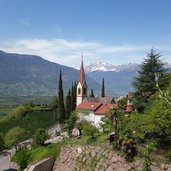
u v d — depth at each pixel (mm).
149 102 70438
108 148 67625
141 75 74312
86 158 70688
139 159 60156
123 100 82062
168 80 71875
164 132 59844
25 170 76062
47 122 150750
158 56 74250
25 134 131750
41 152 84250
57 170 76812
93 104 111875
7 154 107250
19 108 174875
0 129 152000
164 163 57688
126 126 66688
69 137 92188
